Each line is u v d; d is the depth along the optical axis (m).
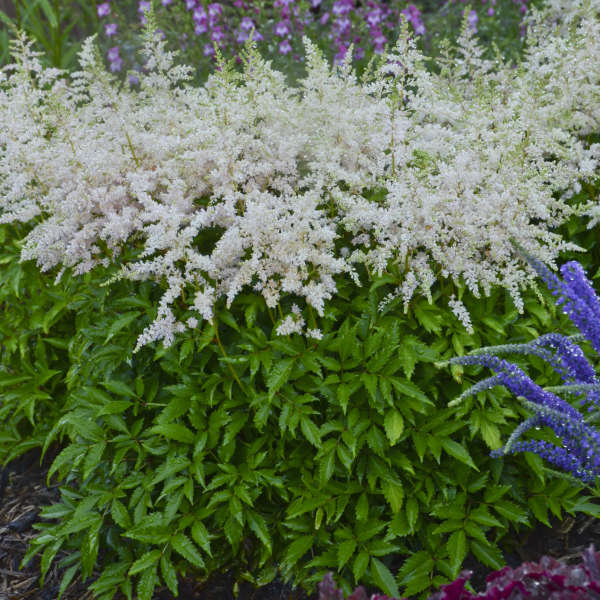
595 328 2.19
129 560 3.13
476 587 2.91
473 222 3.02
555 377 3.15
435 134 3.39
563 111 3.65
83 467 3.24
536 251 3.03
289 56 6.86
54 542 3.20
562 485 3.08
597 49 3.66
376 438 2.93
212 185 3.31
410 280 2.96
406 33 3.16
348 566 2.97
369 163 3.23
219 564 3.20
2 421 4.30
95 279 3.62
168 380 3.43
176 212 2.92
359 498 2.98
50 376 3.94
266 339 3.06
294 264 2.84
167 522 2.93
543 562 1.99
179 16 7.44
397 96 3.16
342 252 3.28
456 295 3.27
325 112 3.27
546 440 3.03
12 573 3.44
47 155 3.36
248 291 3.27
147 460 3.28
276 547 3.18
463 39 4.00
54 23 6.61
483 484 3.01
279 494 3.17
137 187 2.92
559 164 3.38
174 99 3.94
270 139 3.30
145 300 3.24
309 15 7.33
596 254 3.76
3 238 4.01
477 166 3.12
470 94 4.09
